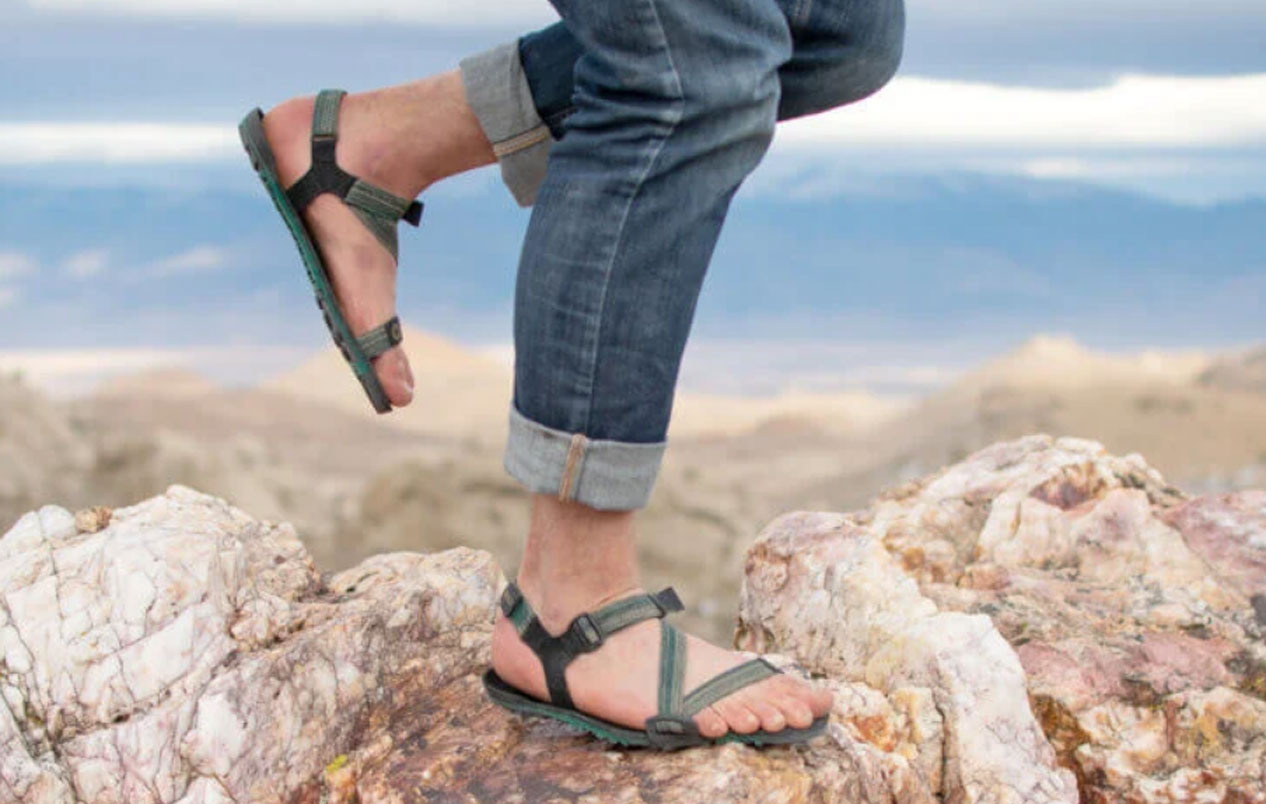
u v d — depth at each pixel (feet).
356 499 44.57
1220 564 8.37
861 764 6.36
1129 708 7.40
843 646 7.48
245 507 41.73
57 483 39.88
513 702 6.30
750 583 8.14
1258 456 65.92
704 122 5.39
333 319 6.34
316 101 6.40
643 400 5.56
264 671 6.34
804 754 6.24
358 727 6.66
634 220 5.42
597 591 6.06
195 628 6.35
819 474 80.38
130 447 42.60
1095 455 9.44
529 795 5.96
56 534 6.88
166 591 6.41
